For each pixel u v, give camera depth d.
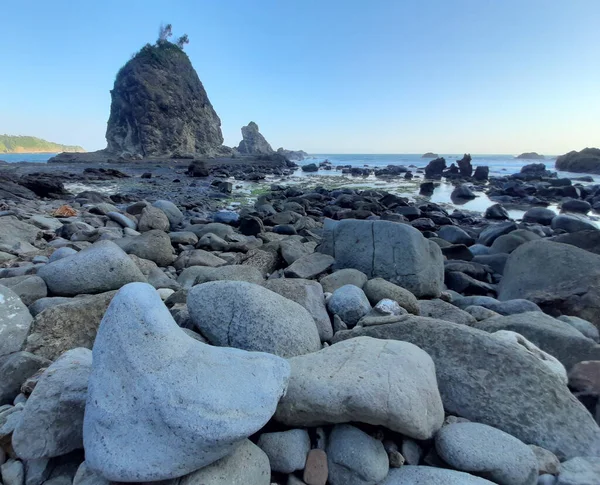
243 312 2.90
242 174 36.34
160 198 17.73
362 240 5.45
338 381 2.25
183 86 71.44
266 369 2.14
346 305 3.85
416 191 25.72
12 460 2.08
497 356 2.67
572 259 4.99
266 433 2.23
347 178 36.97
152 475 1.71
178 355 1.99
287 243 6.51
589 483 2.01
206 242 7.76
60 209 10.98
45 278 4.06
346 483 2.05
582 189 24.00
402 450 2.20
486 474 2.07
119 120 66.38
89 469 1.87
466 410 2.55
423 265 5.09
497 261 7.22
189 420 1.76
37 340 2.87
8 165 38.56
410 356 2.46
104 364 1.94
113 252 4.22
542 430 2.38
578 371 2.94
